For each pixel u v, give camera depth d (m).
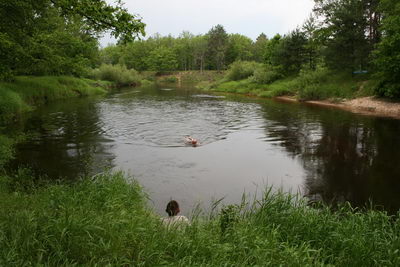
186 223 5.39
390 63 22.47
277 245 4.90
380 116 21.20
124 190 7.27
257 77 46.69
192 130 16.94
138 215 5.86
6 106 18.33
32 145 13.02
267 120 20.28
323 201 8.03
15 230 4.26
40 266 3.57
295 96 34.84
